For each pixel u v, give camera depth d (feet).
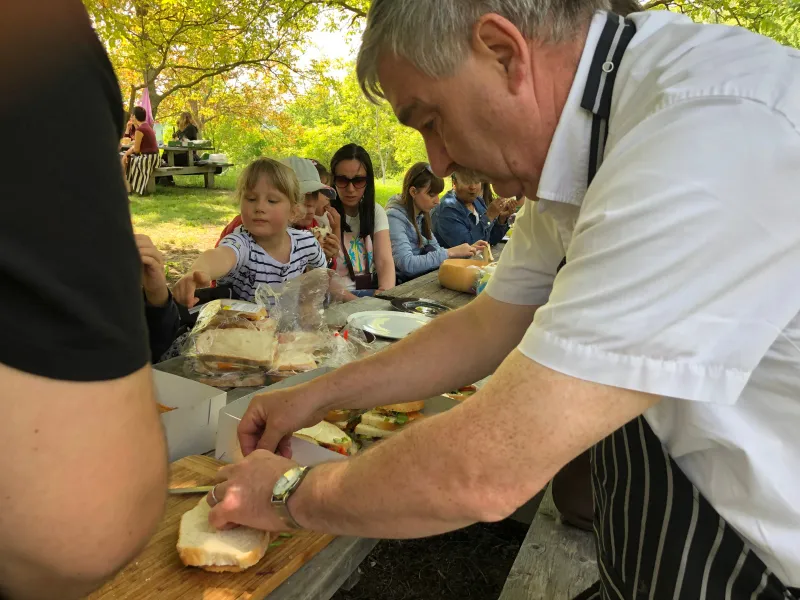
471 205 15.84
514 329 3.79
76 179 1.37
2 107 1.27
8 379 1.32
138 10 24.26
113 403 1.48
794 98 1.97
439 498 2.22
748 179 1.91
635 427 2.69
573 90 2.40
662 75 2.19
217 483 3.20
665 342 1.92
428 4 2.31
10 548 1.47
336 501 2.52
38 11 1.36
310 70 29.58
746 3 20.06
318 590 2.85
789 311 2.01
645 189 1.96
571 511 4.35
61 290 1.33
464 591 6.91
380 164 61.57
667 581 2.60
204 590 2.65
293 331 6.05
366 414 4.28
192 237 25.84
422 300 8.50
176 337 6.17
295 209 9.71
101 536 1.53
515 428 2.07
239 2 24.29
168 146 39.99
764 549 2.35
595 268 2.01
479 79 2.42
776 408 2.19
